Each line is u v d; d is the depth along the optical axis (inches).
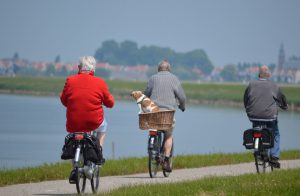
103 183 2085.4
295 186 1729.8
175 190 1706.4
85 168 1672.0
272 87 2261.3
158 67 2331.4
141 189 1727.4
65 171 2368.4
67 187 1995.6
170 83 2285.9
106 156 5300.2
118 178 2251.5
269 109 2253.9
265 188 1704.0
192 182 1870.1
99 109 1694.1
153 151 2233.0
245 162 2938.0
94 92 1681.8
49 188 1969.7
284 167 2630.4
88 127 1683.1
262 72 2281.0
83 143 1653.5
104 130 1731.1
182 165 2672.2
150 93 2311.8
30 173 2285.9
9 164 4515.3
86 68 1712.6
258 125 2274.9
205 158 2942.9
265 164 2240.4
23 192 1871.3
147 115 2213.3
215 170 2534.5
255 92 2265.0
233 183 1820.9
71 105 1680.6
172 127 2274.9
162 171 2486.5
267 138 2190.0
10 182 2132.1
